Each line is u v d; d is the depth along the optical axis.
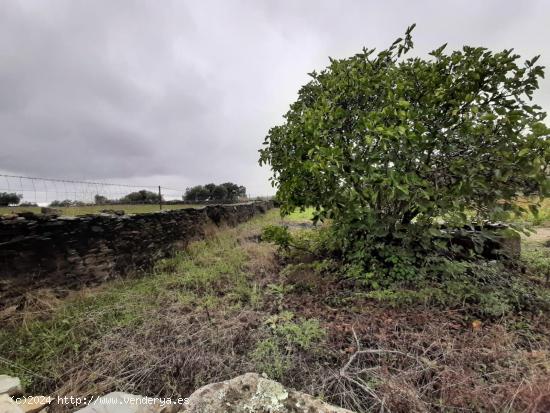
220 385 1.54
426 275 3.36
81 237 3.71
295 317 2.93
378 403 1.75
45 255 3.29
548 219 7.16
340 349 2.33
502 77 3.30
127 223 4.45
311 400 1.46
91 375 2.12
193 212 6.79
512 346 2.19
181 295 3.45
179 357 2.22
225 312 2.98
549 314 2.72
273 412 1.38
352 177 3.41
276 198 4.75
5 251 2.92
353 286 3.56
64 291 3.43
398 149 3.25
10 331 2.73
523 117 3.06
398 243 3.93
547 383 1.67
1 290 2.86
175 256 5.43
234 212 10.32
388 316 2.79
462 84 3.43
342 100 4.23
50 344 2.53
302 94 5.07
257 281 3.96
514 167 2.88
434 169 3.46
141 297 3.41
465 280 3.20
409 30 3.90
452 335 2.43
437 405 1.70
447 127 3.45
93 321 2.84
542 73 3.19
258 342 2.43
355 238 4.14
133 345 2.43
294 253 5.08
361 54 4.26
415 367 2.01
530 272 3.72
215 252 5.51
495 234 3.39
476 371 1.98
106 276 3.99
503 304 2.73
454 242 4.00
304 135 3.89
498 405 1.66
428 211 3.28
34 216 3.24
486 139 3.11
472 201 3.33
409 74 3.85
